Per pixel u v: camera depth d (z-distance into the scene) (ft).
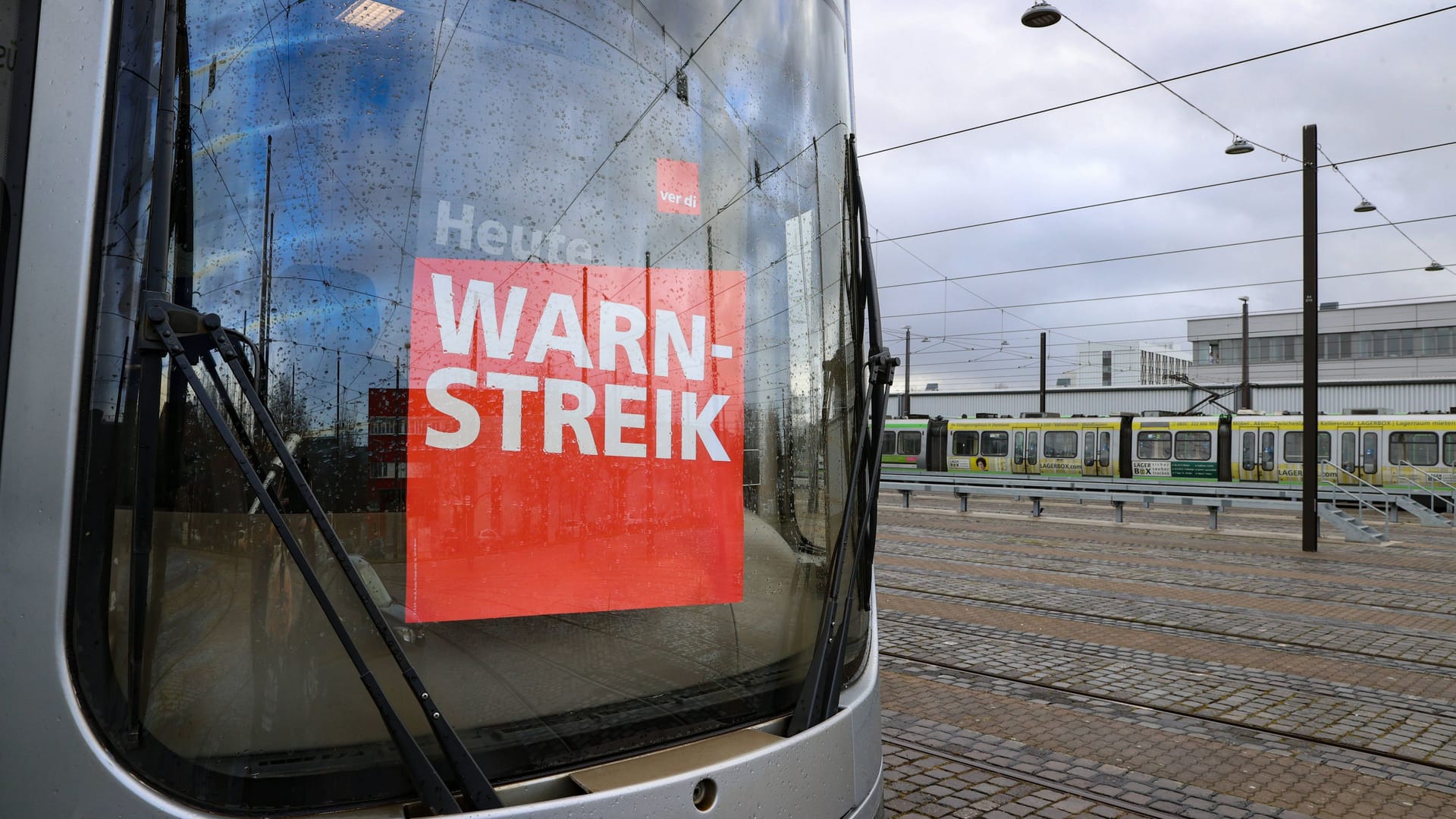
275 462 5.70
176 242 5.61
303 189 5.99
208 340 5.56
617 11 7.29
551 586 6.60
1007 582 36.42
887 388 8.75
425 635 6.09
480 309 6.44
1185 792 15.53
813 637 8.13
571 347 6.81
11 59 5.49
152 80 5.61
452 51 6.52
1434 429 85.30
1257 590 35.09
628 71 7.29
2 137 5.43
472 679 6.23
